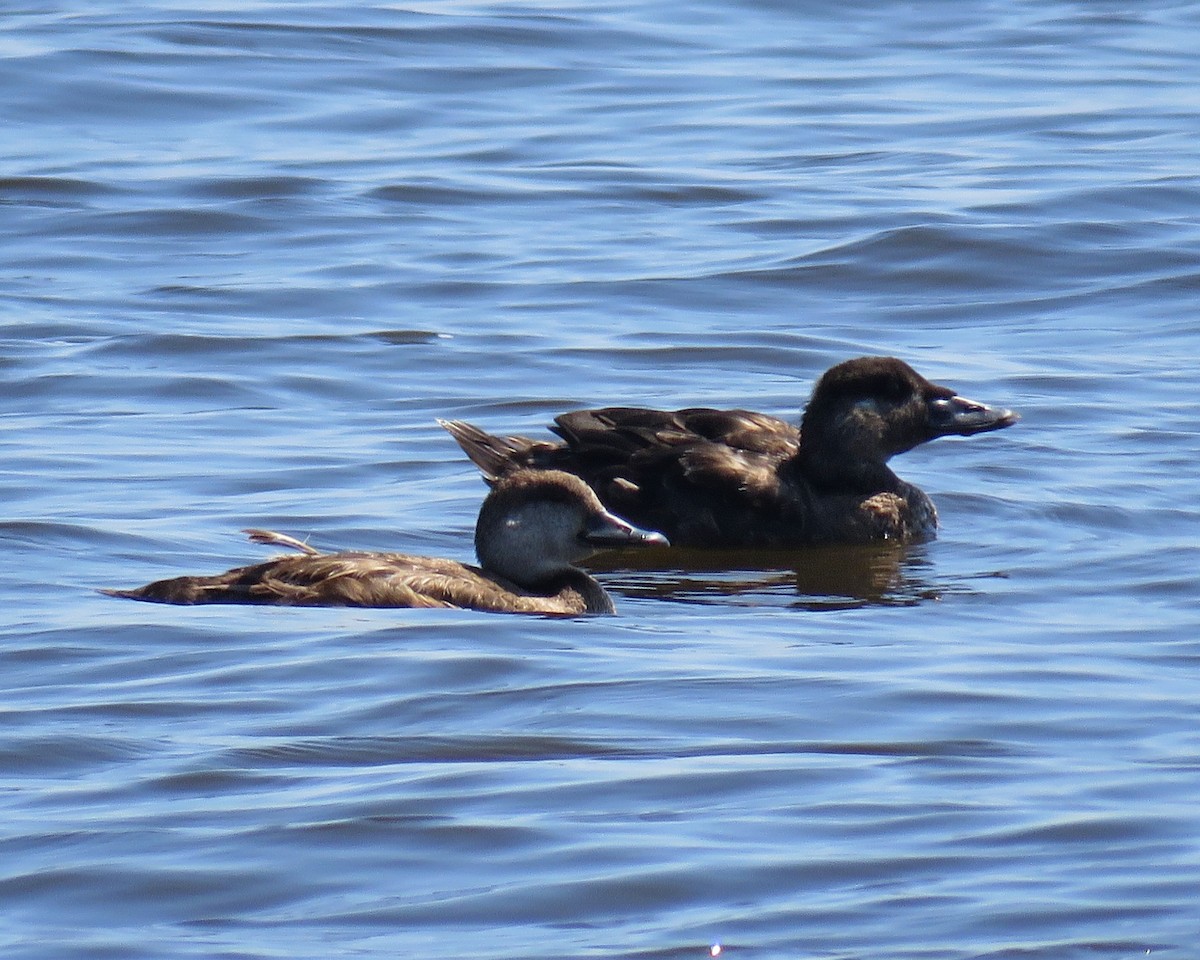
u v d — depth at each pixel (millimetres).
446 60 33625
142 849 9461
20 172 27906
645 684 11914
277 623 13000
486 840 9555
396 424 19047
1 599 13656
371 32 34781
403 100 31734
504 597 13781
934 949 8531
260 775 10398
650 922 8797
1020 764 10562
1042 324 22688
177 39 33781
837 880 9172
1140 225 25688
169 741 10898
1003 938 8594
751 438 17281
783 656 12602
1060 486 17266
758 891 9062
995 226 25469
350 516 16188
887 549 16250
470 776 10367
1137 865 9258
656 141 29859
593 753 10742
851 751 10781
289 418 19203
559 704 11531
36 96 31094
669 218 26406
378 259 24656
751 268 24359
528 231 25812
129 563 14742
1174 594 14250
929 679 12047
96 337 21641
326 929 8734
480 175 28156
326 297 23203
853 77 33625
